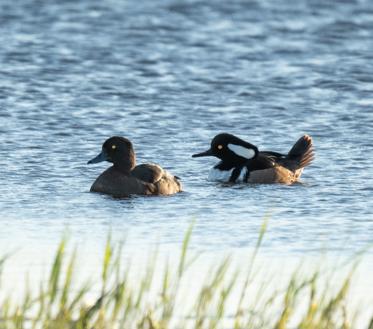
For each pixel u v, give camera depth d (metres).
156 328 13.97
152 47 38.81
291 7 45.62
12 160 24.75
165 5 45.44
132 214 20.73
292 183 23.77
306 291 16.05
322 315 14.13
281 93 32.72
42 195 22.02
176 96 32.12
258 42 39.94
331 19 43.62
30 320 14.31
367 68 36.19
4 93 31.78
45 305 14.62
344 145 26.89
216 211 21.03
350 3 46.25
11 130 27.58
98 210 21.00
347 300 15.33
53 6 44.53
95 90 32.53
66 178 23.53
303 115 30.16
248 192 22.84
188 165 25.28
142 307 14.97
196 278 16.67
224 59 37.25
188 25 42.34
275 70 35.72
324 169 24.75
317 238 18.97
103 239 18.83
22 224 19.77
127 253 17.95
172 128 28.50
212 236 19.09
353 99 32.12
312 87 33.56
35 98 31.31
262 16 44.06
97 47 38.41
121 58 37.00
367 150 26.41
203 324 14.55
